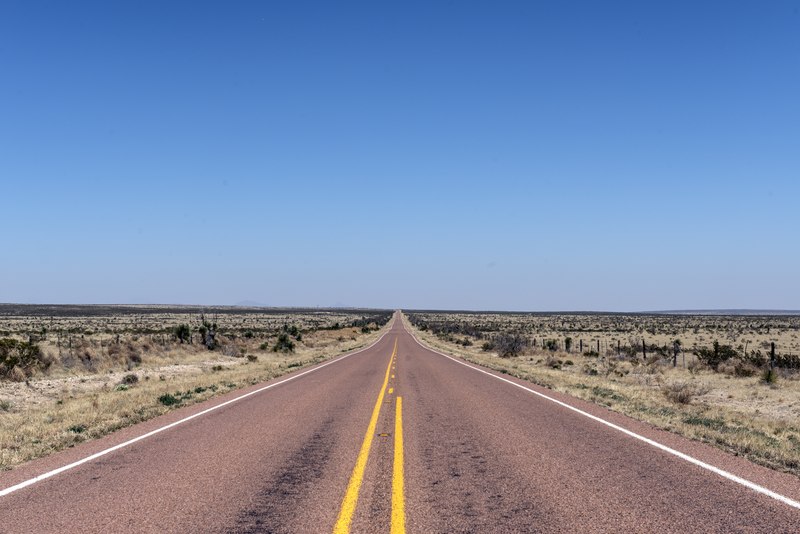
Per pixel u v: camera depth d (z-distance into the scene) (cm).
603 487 769
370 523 634
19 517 664
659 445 1041
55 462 949
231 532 611
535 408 1534
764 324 12275
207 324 5347
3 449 1036
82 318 13800
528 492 748
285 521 643
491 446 1043
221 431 1218
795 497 718
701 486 771
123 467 906
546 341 6700
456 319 18950
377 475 842
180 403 1684
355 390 2012
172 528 624
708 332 9362
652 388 2281
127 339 4600
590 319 17600
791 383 2536
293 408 1569
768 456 941
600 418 1359
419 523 632
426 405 1606
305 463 922
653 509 673
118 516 664
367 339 7806
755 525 618
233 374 2700
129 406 1570
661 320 16025
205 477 838
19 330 6912
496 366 3122
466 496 733
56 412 1502
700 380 2705
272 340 6775
